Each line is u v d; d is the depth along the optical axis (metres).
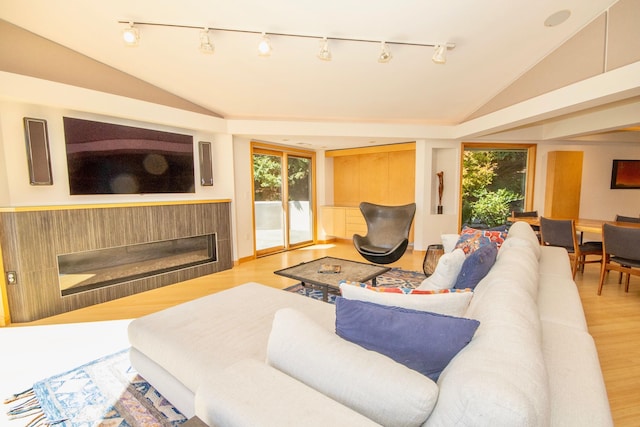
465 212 5.82
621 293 3.28
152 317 1.80
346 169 6.57
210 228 4.24
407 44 3.17
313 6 2.59
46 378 1.91
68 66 2.99
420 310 1.09
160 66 3.34
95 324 2.69
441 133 5.07
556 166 5.38
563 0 2.69
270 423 0.70
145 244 3.63
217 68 3.45
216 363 1.35
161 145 3.80
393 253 3.90
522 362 0.73
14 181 2.79
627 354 2.12
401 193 5.90
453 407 0.67
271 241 5.65
